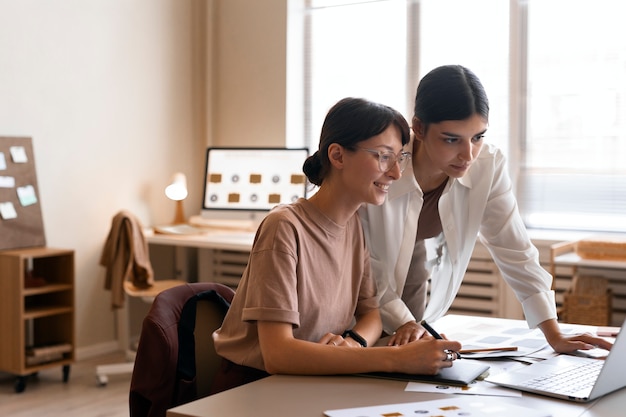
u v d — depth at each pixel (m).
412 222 2.02
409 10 4.95
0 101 4.20
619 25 4.40
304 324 1.70
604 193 4.49
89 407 3.76
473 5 4.76
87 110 4.66
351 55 5.17
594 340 1.80
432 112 1.69
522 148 4.67
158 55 5.11
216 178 5.03
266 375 1.68
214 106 5.46
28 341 4.35
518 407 1.34
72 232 4.61
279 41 5.18
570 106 4.54
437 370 1.53
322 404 1.37
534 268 2.00
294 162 4.88
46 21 4.41
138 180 5.00
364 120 1.62
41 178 4.42
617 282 4.25
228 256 5.28
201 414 1.31
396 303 2.02
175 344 1.77
